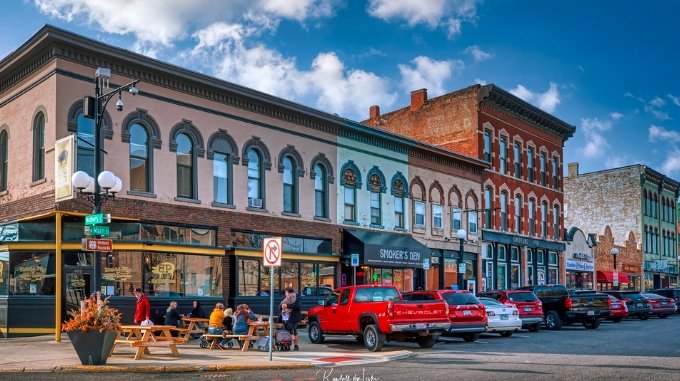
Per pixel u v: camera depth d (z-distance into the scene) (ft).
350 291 66.28
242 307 63.62
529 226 153.79
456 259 128.88
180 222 79.51
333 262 101.24
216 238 83.82
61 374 44.88
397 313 61.00
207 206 83.15
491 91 137.80
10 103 79.71
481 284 134.21
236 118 88.28
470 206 133.59
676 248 239.91
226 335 60.75
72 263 72.59
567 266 168.04
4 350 56.70
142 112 77.20
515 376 43.75
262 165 91.50
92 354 47.75
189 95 82.53
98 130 59.67
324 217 100.58
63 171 67.26
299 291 94.38
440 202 125.49
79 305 72.13
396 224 114.73
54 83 70.69
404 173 117.50
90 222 56.65
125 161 75.00
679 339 75.10
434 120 144.87
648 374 44.39
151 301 74.02
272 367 48.98
